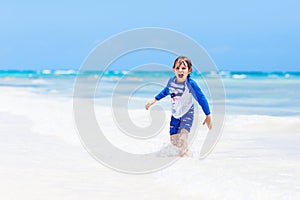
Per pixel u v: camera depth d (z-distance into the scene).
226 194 5.16
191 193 5.32
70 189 5.52
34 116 13.07
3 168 6.66
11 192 5.33
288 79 44.34
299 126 10.78
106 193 5.37
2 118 13.02
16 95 21.22
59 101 17.59
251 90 24.94
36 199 5.06
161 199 5.12
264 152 7.80
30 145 8.66
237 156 7.44
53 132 10.24
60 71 83.25
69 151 8.11
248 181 5.64
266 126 10.90
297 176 5.92
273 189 5.27
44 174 6.30
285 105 16.55
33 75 62.25
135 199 5.12
